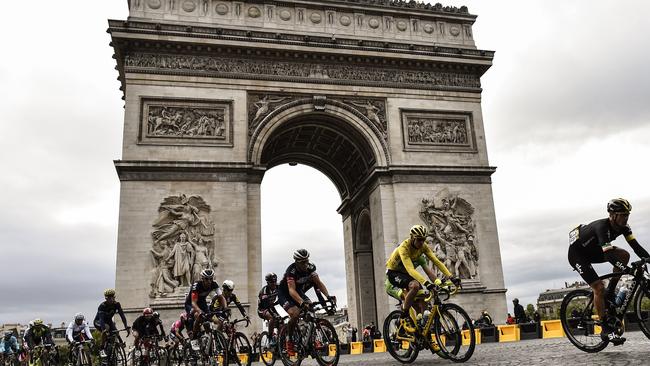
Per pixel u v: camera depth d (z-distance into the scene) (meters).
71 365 33.47
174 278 59.59
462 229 68.75
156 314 34.72
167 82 65.44
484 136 74.31
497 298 67.69
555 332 41.19
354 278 82.38
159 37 65.12
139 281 58.66
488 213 70.94
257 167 65.88
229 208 63.31
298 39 69.44
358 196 79.81
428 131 72.81
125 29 64.12
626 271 15.96
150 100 64.50
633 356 15.70
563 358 17.44
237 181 64.31
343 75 71.56
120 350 32.62
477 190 71.62
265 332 29.69
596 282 16.83
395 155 70.62
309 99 69.44
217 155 65.00
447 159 72.12
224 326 24.61
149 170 62.09
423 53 73.56
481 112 75.19
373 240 71.94
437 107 73.75
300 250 21.55
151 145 63.25
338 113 70.19
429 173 70.38
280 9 71.69
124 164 61.28
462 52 75.12
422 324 19.98
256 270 63.12
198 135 65.06
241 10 70.19
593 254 17.12
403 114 72.38
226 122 66.31
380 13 75.19
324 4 73.06
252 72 68.50
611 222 16.27
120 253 58.94
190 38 66.00
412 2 76.62
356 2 74.25
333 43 70.44
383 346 53.09
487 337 46.78
